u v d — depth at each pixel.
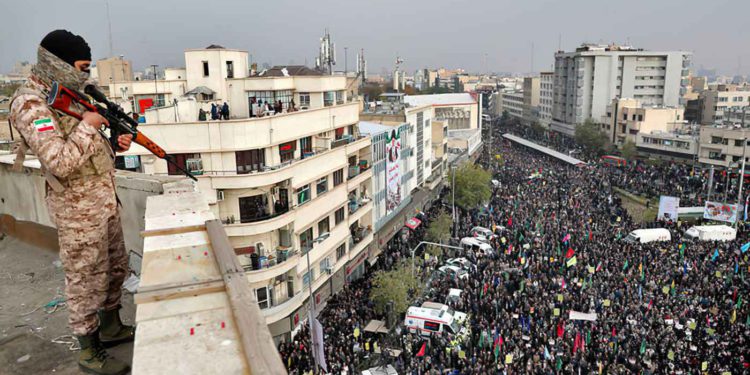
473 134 110.69
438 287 44.09
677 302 39.03
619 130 114.94
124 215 9.48
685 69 132.88
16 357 6.22
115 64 87.88
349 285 44.09
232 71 44.00
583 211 64.69
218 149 31.56
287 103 41.91
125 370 5.84
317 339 28.47
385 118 58.88
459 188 67.12
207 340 3.67
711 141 90.31
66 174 4.83
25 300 7.97
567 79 138.50
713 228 55.25
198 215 6.58
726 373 29.00
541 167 98.50
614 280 43.00
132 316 7.39
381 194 50.09
